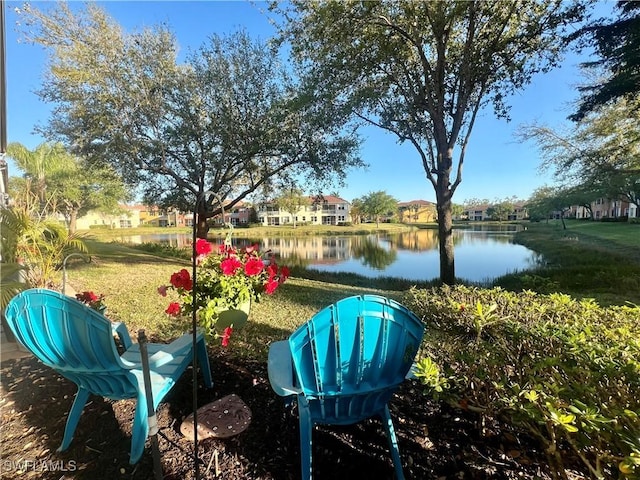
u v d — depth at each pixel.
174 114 10.48
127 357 1.98
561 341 1.65
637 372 1.27
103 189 21.36
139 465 1.57
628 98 8.09
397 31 7.25
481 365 1.63
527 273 9.16
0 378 2.44
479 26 7.20
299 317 4.28
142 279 6.73
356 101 8.40
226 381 2.42
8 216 3.63
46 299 1.49
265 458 1.63
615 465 1.13
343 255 17.97
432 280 9.34
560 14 6.68
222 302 2.03
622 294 5.94
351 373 1.40
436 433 1.79
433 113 7.98
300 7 7.50
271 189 13.12
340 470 1.55
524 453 1.59
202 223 12.27
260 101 10.72
